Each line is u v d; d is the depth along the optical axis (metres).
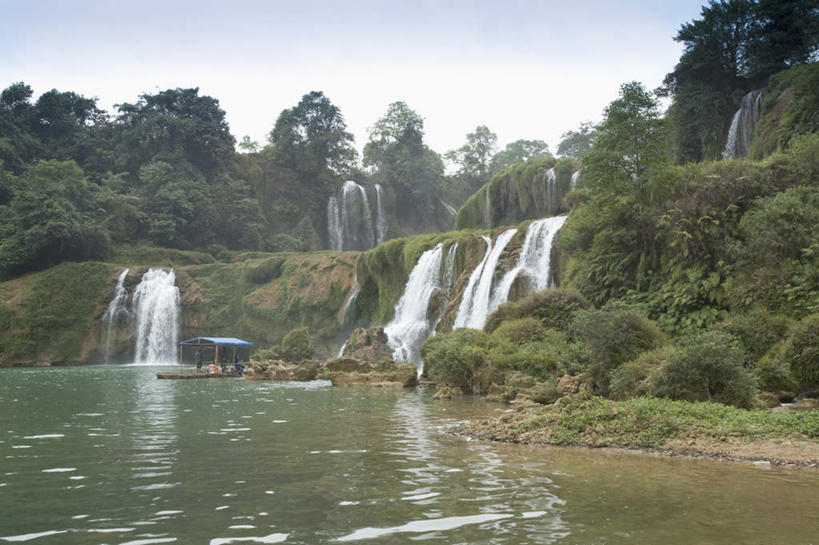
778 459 10.20
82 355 69.44
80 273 72.06
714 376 16.03
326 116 113.25
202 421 16.47
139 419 16.95
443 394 24.59
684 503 7.43
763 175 27.92
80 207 81.19
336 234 109.12
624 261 30.77
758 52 50.84
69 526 6.50
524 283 41.00
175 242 87.81
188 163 96.00
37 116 98.19
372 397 25.14
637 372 18.38
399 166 115.69
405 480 8.80
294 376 40.62
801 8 48.78
